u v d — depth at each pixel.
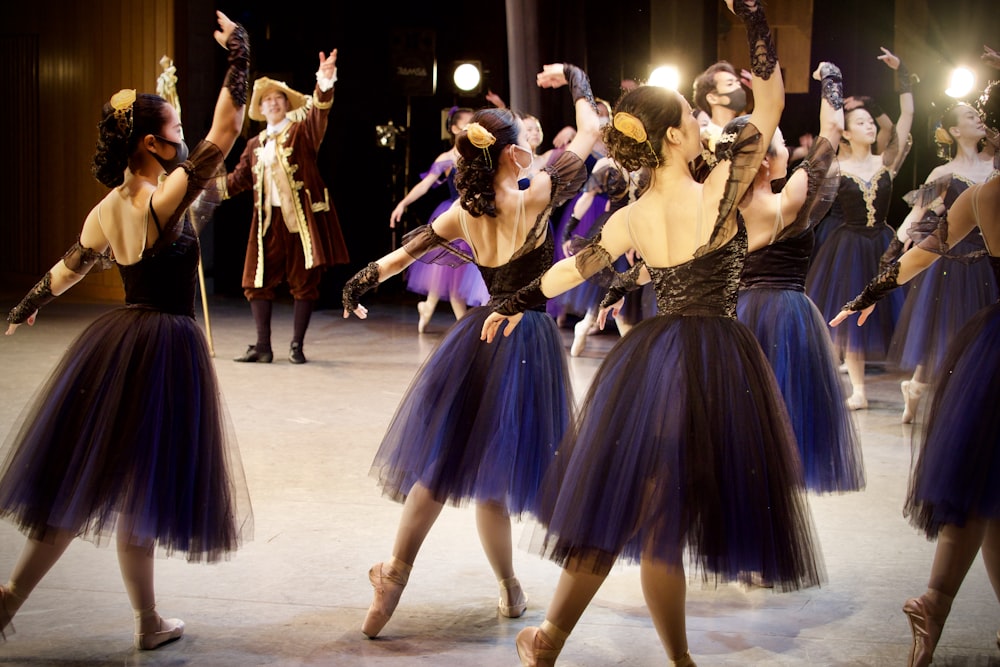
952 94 7.02
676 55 9.46
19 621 3.20
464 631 3.19
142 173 3.06
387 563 3.15
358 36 10.43
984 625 3.24
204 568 3.66
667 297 2.80
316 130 7.37
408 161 11.46
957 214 3.08
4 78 10.98
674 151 2.75
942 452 2.90
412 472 3.16
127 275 3.05
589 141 3.38
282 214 7.41
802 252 4.17
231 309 10.29
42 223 10.96
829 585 3.59
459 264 3.48
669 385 2.66
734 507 2.61
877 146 7.25
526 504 3.18
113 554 3.79
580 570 2.64
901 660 3.00
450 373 3.21
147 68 10.17
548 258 3.32
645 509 2.63
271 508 4.34
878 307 6.73
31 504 2.88
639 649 3.06
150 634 3.02
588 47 9.46
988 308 3.02
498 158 3.20
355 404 6.27
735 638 3.14
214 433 3.02
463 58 11.40
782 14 9.73
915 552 3.93
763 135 2.66
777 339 4.03
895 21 9.38
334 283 10.42
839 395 4.10
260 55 10.86
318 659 2.97
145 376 2.92
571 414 3.32
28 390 6.32
